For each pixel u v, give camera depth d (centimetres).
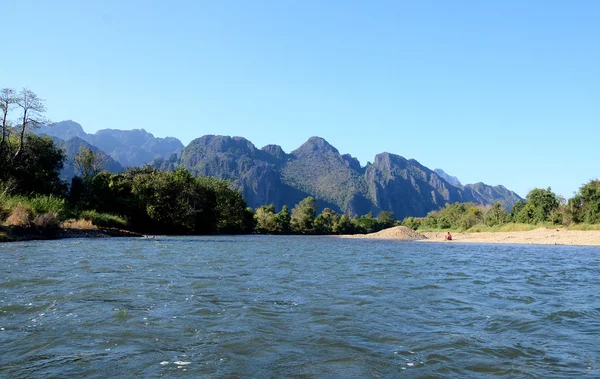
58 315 848
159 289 1164
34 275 1361
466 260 2572
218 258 2272
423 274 1752
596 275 1780
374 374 562
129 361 597
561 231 6431
